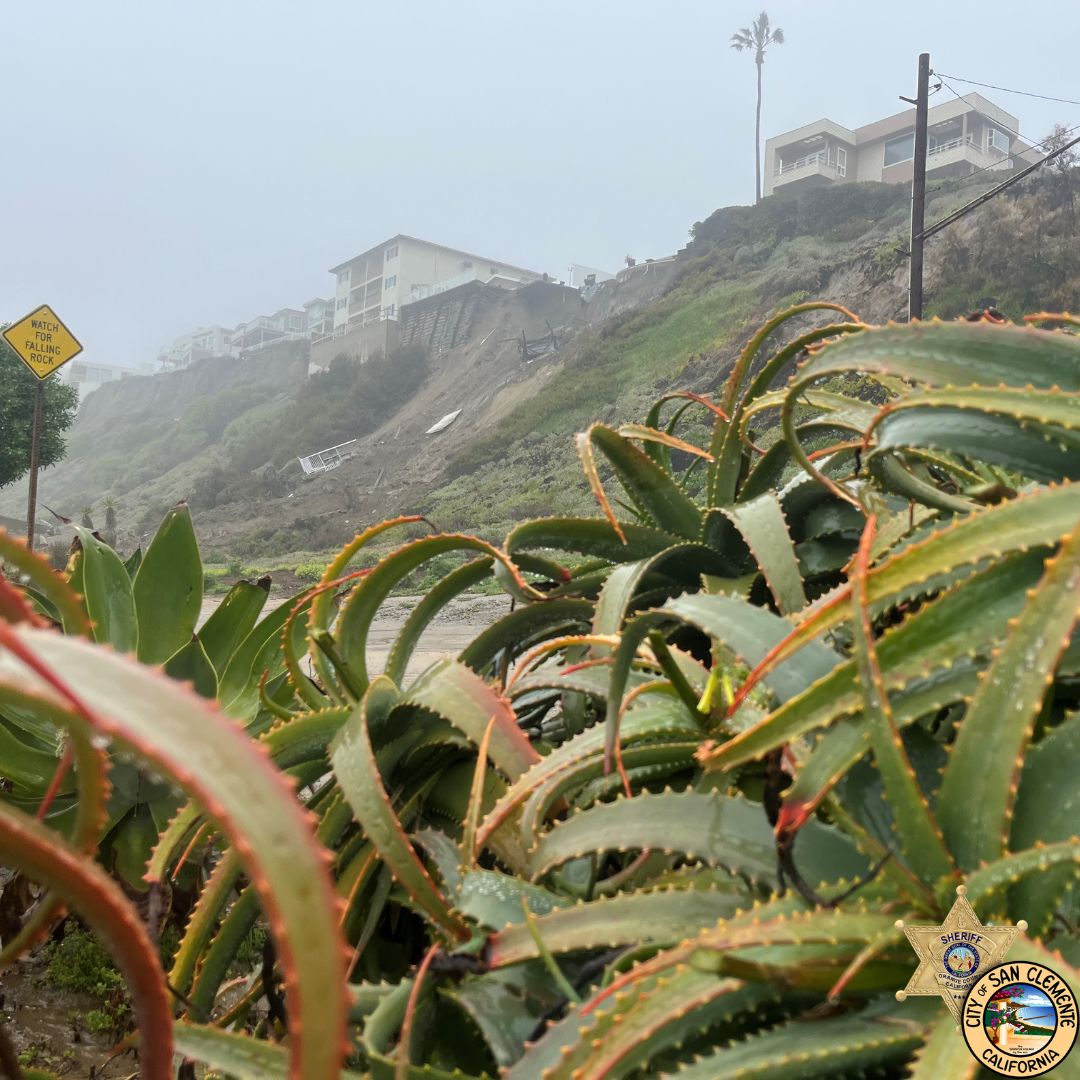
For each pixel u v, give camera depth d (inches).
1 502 4953.3
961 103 2861.7
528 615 67.3
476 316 3927.2
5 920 109.7
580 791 51.9
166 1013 16.5
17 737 107.2
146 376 6254.9
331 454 3417.8
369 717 54.6
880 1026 28.9
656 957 31.1
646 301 3102.9
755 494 73.1
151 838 101.0
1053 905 29.6
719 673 44.6
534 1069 32.4
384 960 56.1
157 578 114.7
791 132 3120.1
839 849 35.7
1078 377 40.8
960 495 59.1
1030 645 30.3
